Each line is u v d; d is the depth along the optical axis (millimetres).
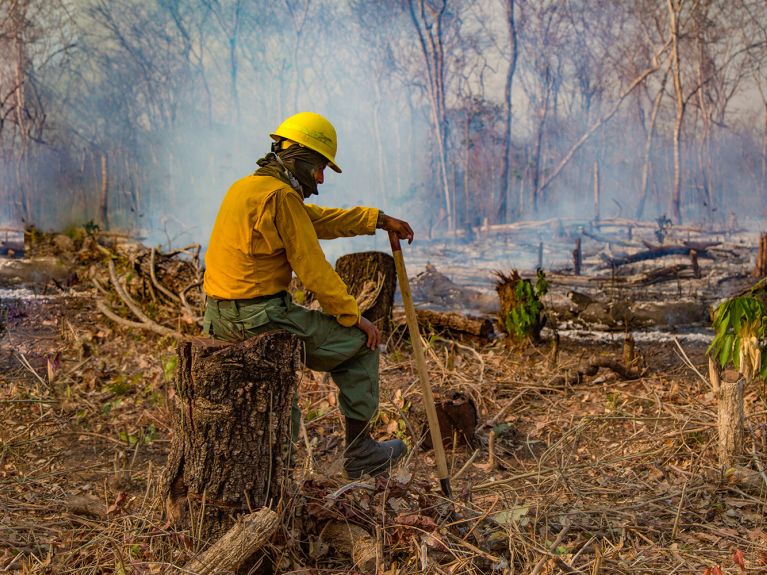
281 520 2826
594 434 4699
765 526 3318
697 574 2893
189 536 2834
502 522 3078
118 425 4824
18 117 33906
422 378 3281
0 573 2883
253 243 2914
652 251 16281
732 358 4090
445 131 32656
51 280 10664
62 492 3719
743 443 3963
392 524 2986
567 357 6625
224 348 2789
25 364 5715
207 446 2822
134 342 7035
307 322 3061
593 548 3090
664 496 3590
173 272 8336
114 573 2832
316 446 4438
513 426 4891
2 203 34531
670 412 4785
